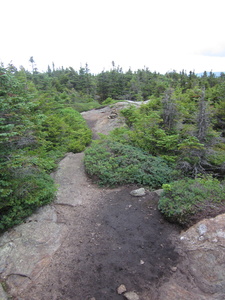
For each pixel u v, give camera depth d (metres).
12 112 5.16
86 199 6.94
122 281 3.83
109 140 10.84
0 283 3.79
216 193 5.39
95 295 3.59
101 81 42.50
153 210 6.01
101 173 8.05
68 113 18.69
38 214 5.79
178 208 5.19
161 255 4.36
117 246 4.75
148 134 10.13
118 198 6.91
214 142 8.02
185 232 4.79
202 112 7.92
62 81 43.41
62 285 3.80
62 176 8.55
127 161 8.60
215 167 8.27
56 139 11.14
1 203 5.06
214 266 3.79
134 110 14.52
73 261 4.35
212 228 4.42
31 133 6.31
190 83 25.52
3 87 5.26
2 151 5.09
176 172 7.83
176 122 10.40
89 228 5.45
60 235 5.13
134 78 44.31
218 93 14.92
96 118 21.94
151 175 7.76
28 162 5.45
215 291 3.41
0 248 4.55
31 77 32.25
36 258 4.37
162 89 21.70
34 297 3.58
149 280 3.80
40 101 10.14
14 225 5.30
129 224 5.53
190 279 3.71
